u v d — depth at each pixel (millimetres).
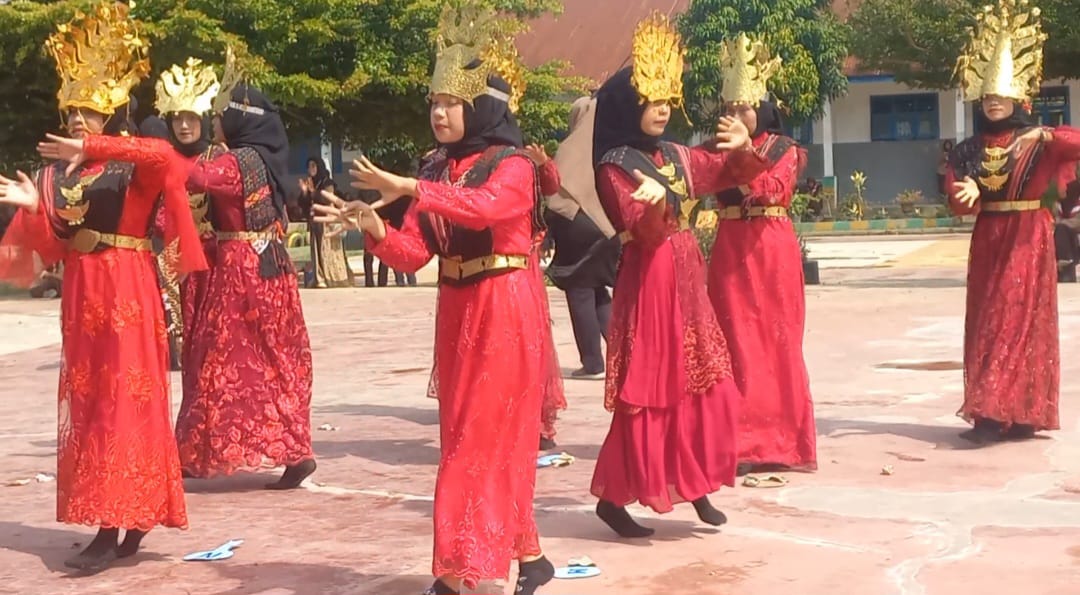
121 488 5328
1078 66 22344
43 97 23031
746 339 6945
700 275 5570
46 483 7320
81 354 5375
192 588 5133
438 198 4355
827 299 16828
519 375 4625
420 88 23703
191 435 6879
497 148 4664
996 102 7578
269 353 6914
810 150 40250
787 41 32469
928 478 6715
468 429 4578
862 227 37406
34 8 21219
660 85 5402
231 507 6562
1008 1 7570
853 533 5645
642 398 5398
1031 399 7527
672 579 5008
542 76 24391
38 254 5402
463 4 4680
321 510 6430
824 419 8484
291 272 7035
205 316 6914
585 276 10344
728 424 5559
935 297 16688
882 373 10484
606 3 39969
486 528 4500
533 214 4773
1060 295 16328
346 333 14734
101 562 5441
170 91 6906
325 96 22391
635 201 5156
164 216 5566
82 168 5367
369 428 8734
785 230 7016
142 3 20953
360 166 4301
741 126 5484
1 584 5289
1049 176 7527
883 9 23688
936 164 39812
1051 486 6477
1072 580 4871
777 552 5363
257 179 6883
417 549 5602
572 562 5215
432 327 15078
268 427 6875
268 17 22125
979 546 5379
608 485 5562
